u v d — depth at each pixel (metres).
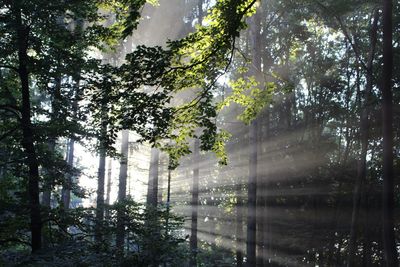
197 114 9.80
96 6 10.80
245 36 25.88
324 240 27.66
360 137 27.91
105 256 9.39
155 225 11.16
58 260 8.40
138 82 8.74
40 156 10.57
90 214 10.75
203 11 24.72
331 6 21.34
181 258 10.80
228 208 33.38
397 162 26.14
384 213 13.14
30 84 14.55
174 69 9.07
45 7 9.79
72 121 11.02
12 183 11.51
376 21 22.75
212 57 9.33
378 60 26.80
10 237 10.83
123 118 9.09
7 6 9.62
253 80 11.64
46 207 10.10
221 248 33.34
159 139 10.17
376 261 27.16
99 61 10.58
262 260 24.89
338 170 27.98
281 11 23.41
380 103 24.41
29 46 10.66
